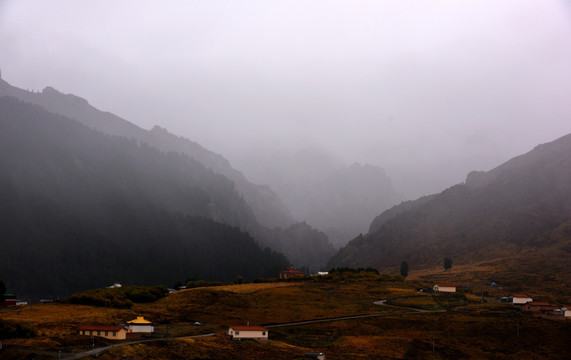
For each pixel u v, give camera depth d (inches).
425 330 6092.5
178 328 5556.1
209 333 5408.5
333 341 5561.0
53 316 5585.6
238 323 6077.8
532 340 5689.0
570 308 6752.0
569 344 5541.3
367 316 6717.5
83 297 6756.9
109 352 4114.2
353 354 5118.1
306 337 5674.2
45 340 4318.4
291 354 4827.8
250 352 4783.5
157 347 4534.9
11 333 4411.9
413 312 6993.1
